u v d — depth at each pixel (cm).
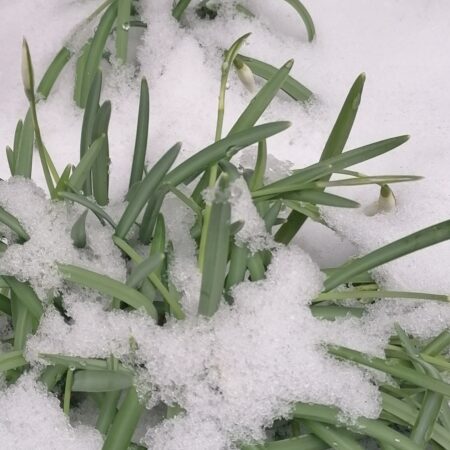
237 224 37
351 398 40
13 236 44
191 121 55
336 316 43
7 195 43
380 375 41
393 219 50
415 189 52
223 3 59
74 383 38
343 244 51
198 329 40
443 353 45
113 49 58
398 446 38
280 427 44
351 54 58
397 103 56
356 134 55
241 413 39
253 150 49
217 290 38
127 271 45
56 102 55
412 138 55
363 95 57
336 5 60
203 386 39
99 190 46
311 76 57
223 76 42
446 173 53
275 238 46
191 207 43
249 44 58
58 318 41
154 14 57
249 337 40
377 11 60
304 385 39
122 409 39
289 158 54
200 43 58
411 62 58
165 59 56
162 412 43
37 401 40
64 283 43
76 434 40
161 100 55
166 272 43
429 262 48
